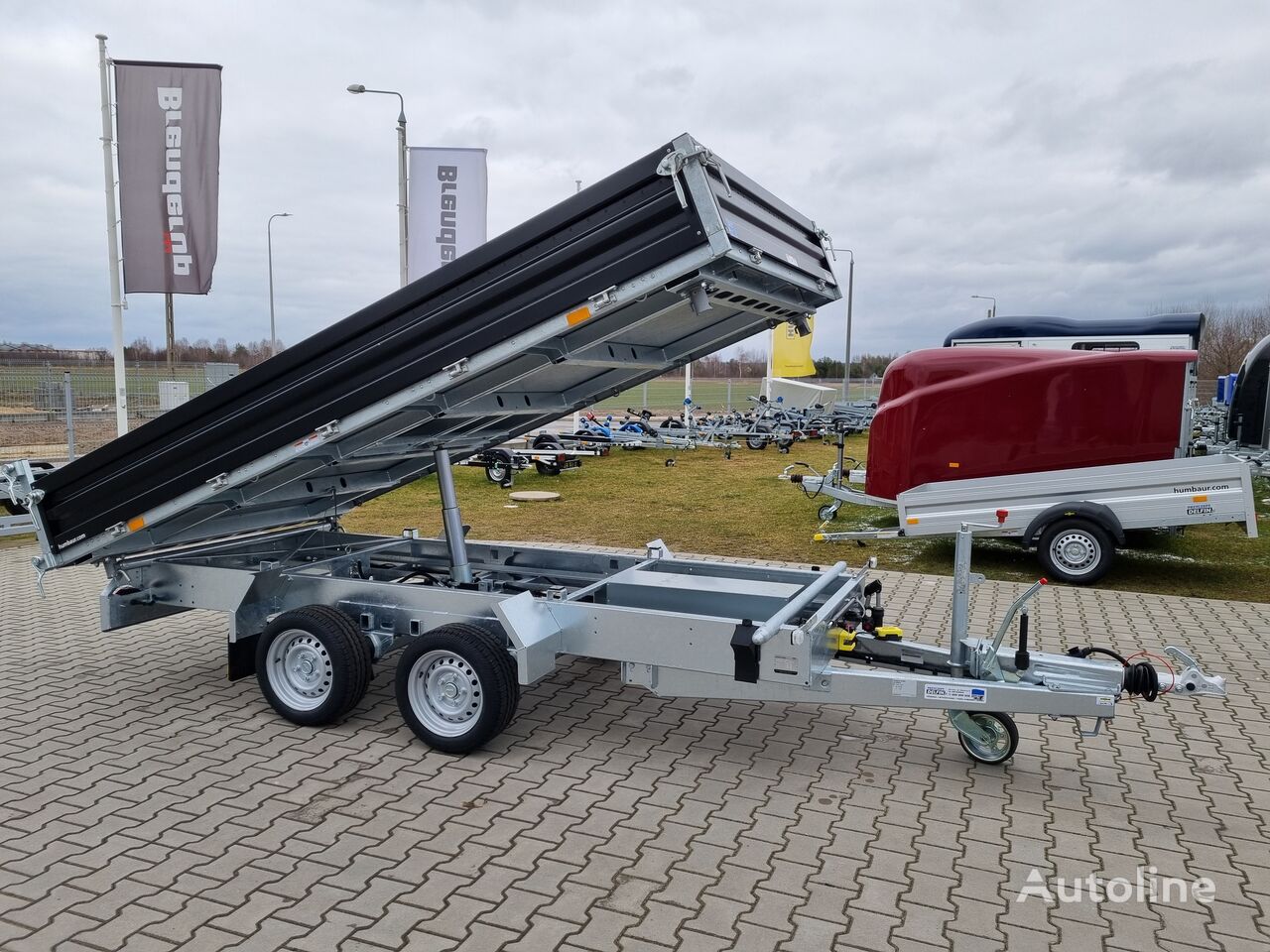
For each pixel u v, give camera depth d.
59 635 6.59
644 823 3.71
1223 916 3.10
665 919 3.03
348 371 4.41
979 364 9.24
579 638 4.46
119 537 5.07
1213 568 9.17
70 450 13.04
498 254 4.09
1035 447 8.98
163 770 4.20
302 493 5.57
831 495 10.80
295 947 2.85
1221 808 3.92
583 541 10.65
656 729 4.79
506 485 15.41
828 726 4.85
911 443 9.49
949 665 4.34
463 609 4.55
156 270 13.58
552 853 3.46
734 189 4.12
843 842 3.58
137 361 21.94
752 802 3.92
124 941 2.88
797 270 4.59
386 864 3.37
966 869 3.39
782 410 26.81
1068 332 16.33
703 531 11.43
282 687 4.82
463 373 4.23
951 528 8.76
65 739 4.58
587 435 21.05
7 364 20.42
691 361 5.53
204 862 3.37
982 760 4.33
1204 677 3.86
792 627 4.05
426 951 2.84
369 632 4.82
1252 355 14.39
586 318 4.00
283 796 3.93
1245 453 13.96
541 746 4.54
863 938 2.94
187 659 5.98
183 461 4.81
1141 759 4.45
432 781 4.09
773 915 3.06
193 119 13.31
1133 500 8.16
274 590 5.09
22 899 3.11
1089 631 6.77
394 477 6.49
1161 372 8.58
